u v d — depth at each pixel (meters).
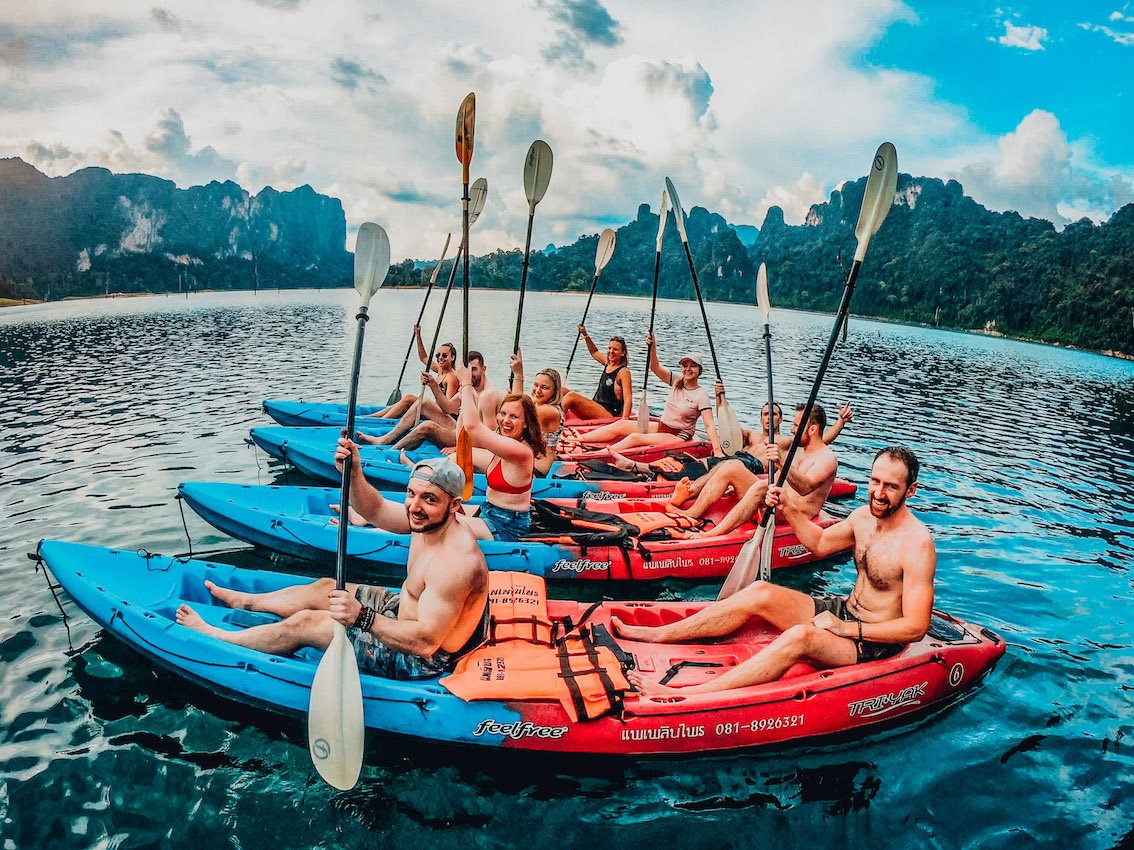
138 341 23.17
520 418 5.32
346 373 16.20
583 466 7.70
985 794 3.56
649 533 5.81
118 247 152.88
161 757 3.51
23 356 18.41
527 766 3.59
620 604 4.43
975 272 105.44
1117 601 5.82
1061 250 90.19
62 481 7.63
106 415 10.90
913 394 18.31
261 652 3.72
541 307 58.53
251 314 40.69
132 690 4.00
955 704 4.26
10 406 11.44
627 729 3.54
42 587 5.17
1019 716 4.19
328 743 3.29
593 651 3.81
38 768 3.41
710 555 5.76
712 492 6.21
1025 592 5.95
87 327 29.17
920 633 3.73
